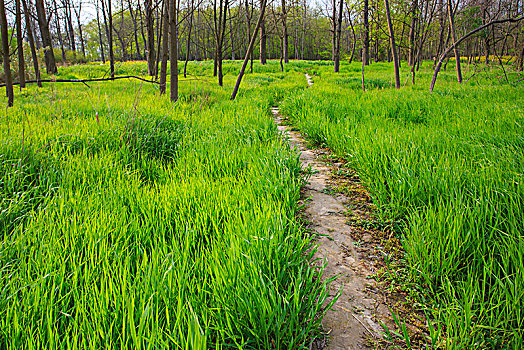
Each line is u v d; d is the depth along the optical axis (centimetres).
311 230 283
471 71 2039
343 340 172
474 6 1441
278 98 1266
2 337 143
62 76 2216
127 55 5625
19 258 199
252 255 194
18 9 888
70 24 4497
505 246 209
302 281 185
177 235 233
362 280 222
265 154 405
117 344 147
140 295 163
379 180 344
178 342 137
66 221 230
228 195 291
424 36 1569
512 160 314
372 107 769
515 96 834
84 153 386
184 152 447
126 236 229
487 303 178
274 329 159
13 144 362
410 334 176
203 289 172
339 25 2781
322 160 487
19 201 267
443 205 254
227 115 694
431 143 407
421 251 223
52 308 157
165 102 852
